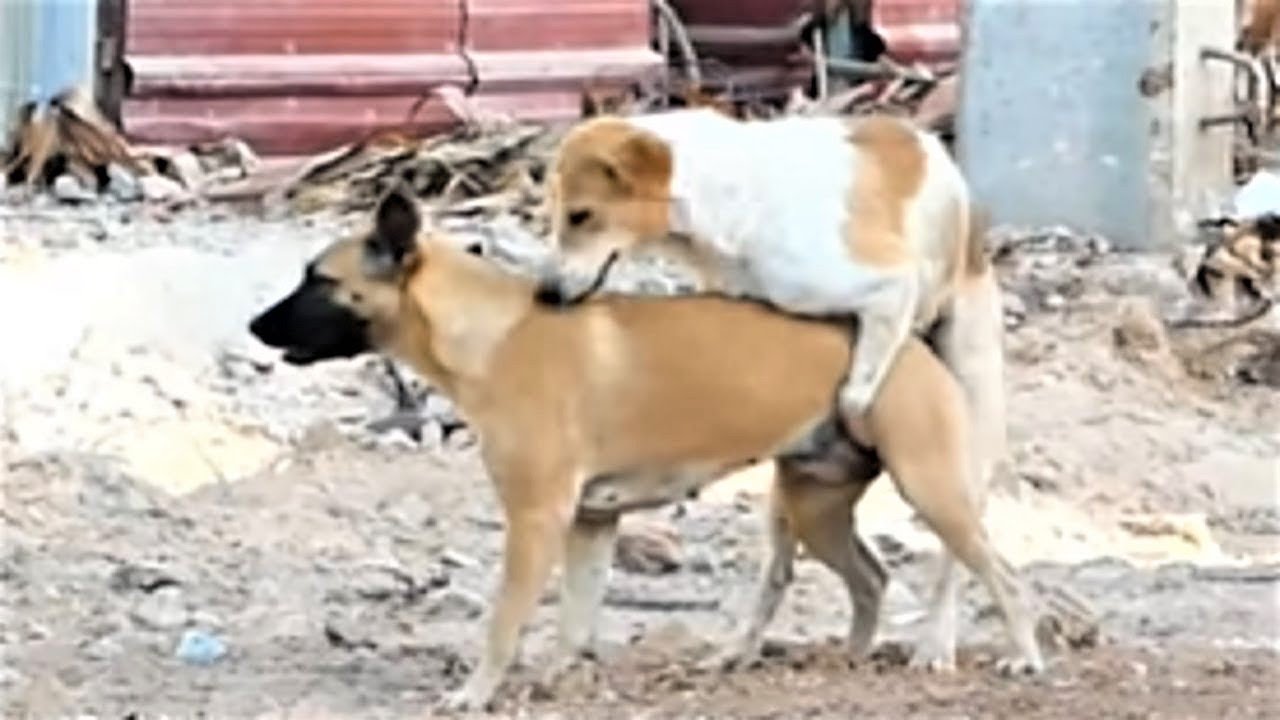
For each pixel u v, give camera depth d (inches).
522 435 492.1
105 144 1097.4
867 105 1156.5
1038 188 981.8
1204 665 531.5
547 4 1211.2
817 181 500.1
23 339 794.8
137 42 1159.6
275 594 616.4
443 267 498.0
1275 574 663.1
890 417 499.2
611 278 564.7
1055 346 847.1
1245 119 987.3
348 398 796.6
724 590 622.2
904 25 1267.2
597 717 481.4
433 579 632.4
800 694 494.0
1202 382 850.1
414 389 783.7
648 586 624.4
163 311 832.3
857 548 521.3
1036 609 549.3
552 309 496.1
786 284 498.0
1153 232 966.4
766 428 500.1
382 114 1184.2
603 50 1221.1
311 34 1178.0
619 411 495.2
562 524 493.0
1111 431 791.7
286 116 1173.1
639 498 502.0
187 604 602.9
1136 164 970.1
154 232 978.7
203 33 1165.1
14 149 1107.9
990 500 730.8
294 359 502.0
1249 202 948.0
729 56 1288.1
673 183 495.8
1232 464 778.8
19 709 500.7
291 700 508.7
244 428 767.1
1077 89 975.6
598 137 498.0
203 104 1165.7
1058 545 701.3
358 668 538.0
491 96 1200.8
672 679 508.7
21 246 922.7
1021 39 979.3
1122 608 609.9
